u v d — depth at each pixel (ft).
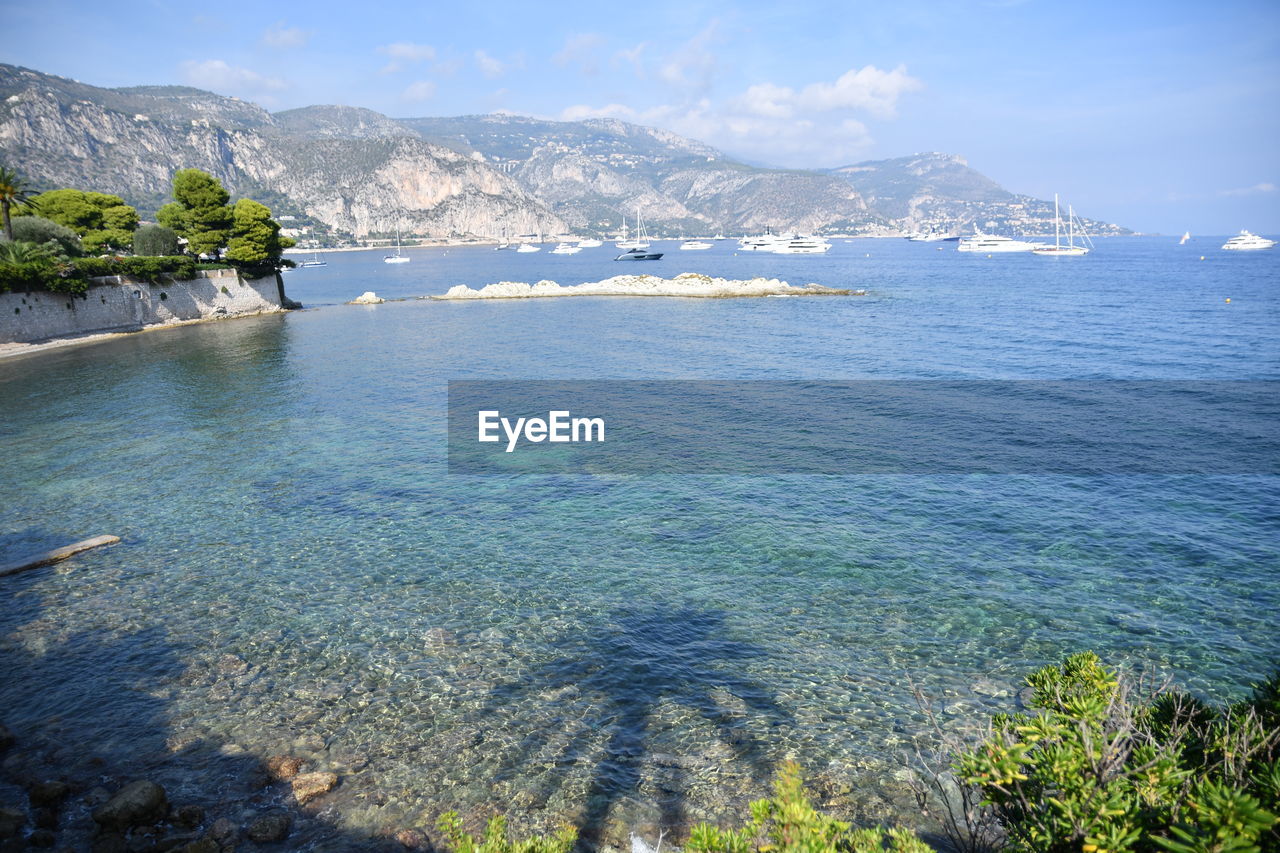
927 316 304.09
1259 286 426.92
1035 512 89.04
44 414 144.36
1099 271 596.70
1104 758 21.89
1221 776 22.93
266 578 72.64
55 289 241.76
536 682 54.54
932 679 54.34
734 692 53.06
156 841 38.37
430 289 536.01
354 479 103.71
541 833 39.22
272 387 171.53
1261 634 59.72
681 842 38.70
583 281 570.46
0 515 90.27
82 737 48.16
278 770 44.47
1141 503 91.30
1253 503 90.27
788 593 68.74
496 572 73.92
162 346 239.71
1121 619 62.75
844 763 45.01
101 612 65.77
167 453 116.98
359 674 55.72
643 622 63.67
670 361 203.41
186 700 52.34
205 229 338.54
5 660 57.98
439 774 44.39
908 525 85.61
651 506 92.68
